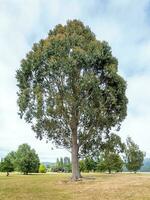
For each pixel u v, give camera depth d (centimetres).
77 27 4666
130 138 6994
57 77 4262
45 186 3462
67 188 3222
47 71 4234
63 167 13138
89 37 4612
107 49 4362
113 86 4406
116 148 4625
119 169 7150
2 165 9175
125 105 4428
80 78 4166
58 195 2592
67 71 4122
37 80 4381
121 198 2308
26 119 4362
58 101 4269
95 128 4456
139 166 6900
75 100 4247
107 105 4350
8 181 4356
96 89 4156
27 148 9306
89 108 4238
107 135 4578
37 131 4409
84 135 4459
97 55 4216
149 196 2325
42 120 4331
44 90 4344
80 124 4438
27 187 3316
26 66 4406
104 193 2641
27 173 9156
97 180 4025
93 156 4588
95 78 4150
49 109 4253
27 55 4525
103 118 4350
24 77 4453
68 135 4466
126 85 4422
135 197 2312
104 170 7306
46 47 4312
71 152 4438
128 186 3012
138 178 3950
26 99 4331
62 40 4291
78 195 2586
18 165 9075
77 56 4131
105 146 4550
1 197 2450
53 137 4431
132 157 6881
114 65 4378
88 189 3019
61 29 4750
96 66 4375
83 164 8381
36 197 2455
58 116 4347
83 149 4544
